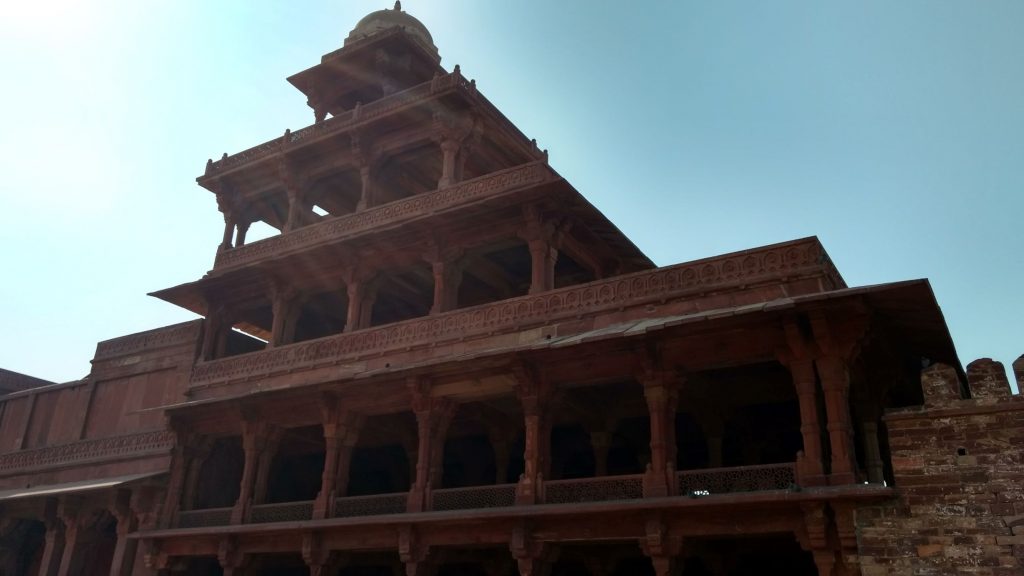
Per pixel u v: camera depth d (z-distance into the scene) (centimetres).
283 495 3069
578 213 2445
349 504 2300
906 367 2027
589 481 1911
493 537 1972
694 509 1712
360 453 3052
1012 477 1448
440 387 2222
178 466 2784
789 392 2139
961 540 1453
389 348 2433
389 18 3481
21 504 3178
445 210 2472
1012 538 1412
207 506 2841
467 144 2806
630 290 2056
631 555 2175
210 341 3067
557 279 2934
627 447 2636
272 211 3362
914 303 1633
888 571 1493
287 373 2645
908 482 1533
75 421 3425
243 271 2922
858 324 1650
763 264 1880
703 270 1956
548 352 1991
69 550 2917
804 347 1709
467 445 2850
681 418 2488
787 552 2072
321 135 3006
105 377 3403
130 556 2764
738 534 1681
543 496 1962
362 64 3266
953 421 1534
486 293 3089
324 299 3122
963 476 1490
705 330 1817
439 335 2353
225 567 2438
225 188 3256
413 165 3064
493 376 2134
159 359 3231
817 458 1625
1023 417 1475
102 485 2762
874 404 1953
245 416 2595
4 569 3369
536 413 2030
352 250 2720
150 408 3148
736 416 2302
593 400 2316
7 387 4319
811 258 1819
